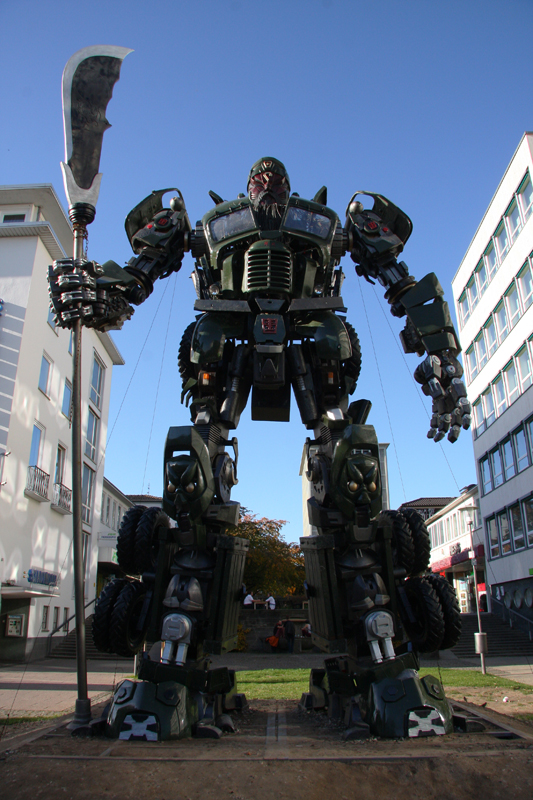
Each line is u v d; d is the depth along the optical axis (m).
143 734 3.57
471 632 23.28
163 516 4.79
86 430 24.83
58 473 21.73
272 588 28.94
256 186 4.92
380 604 4.32
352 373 5.00
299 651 20.12
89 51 4.72
